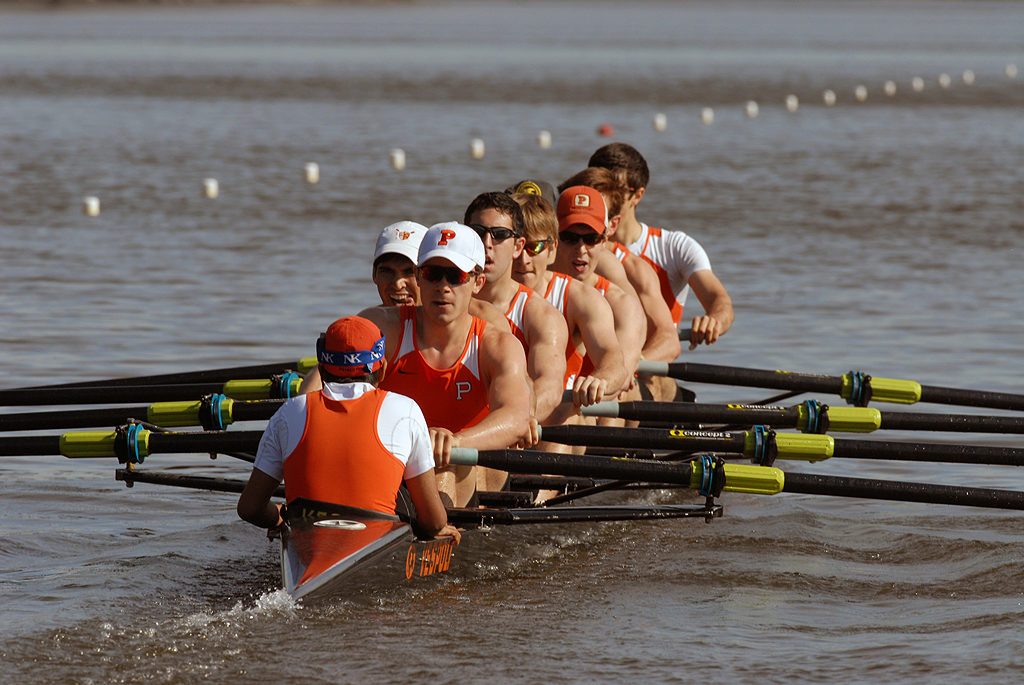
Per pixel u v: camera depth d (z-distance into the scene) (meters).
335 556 22.83
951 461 28.55
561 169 114.44
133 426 27.20
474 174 109.88
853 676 20.98
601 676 20.97
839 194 97.31
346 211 88.50
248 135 139.88
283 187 99.88
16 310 55.62
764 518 32.12
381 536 23.20
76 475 35.22
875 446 28.48
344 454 23.58
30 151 119.12
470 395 27.31
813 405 31.00
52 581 25.95
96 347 49.12
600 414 30.83
